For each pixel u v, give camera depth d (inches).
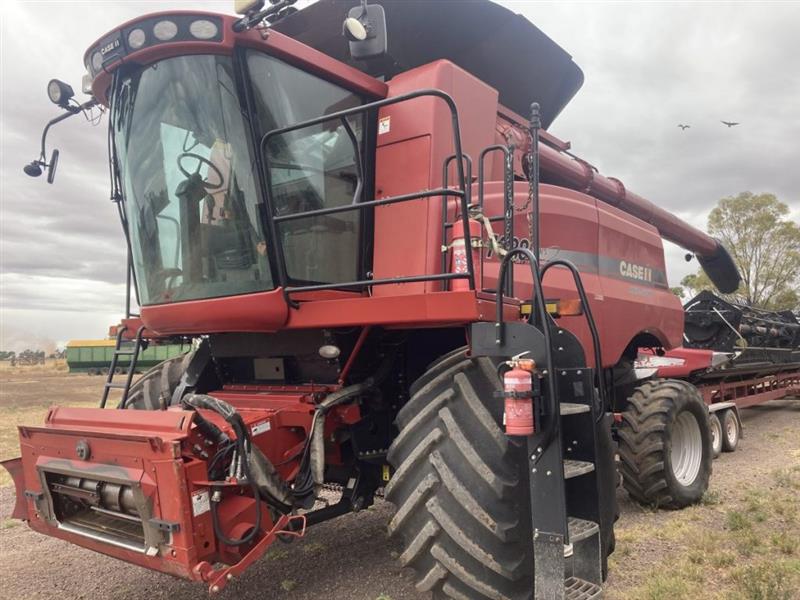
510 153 124.8
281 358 159.6
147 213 145.9
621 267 215.0
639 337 240.8
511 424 103.0
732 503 213.2
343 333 143.6
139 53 132.8
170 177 140.6
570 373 116.2
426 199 145.3
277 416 135.3
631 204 272.4
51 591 153.0
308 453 134.7
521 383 102.6
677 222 319.9
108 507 119.5
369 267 152.7
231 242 135.4
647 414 205.5
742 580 141.6
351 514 207.6
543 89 228.2
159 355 1002.7
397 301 118.8
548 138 229.0
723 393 347.9
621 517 198.1
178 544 107.0
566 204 187.5
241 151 132.2
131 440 112.0
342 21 172.6
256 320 132.7
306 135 142.2
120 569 167.5
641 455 202.2
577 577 114.0
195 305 138.2
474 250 131.0
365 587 148.1
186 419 111.7
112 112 149.6
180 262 141.9
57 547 188.1
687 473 214.7
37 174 161.5
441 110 151.5
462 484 109.3
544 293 169.2
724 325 368.2
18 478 136.8
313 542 180.4
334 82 149.3
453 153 153.0
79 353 1453.0
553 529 104.2
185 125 136.3
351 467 155.3
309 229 141.6
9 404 650.8
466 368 120.6
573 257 187.3
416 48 189.0
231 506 116.0
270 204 131.0
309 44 184.4
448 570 110.3
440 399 117.7
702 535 173.8
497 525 106.6
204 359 172.4
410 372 157.0
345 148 150.4
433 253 142.4
